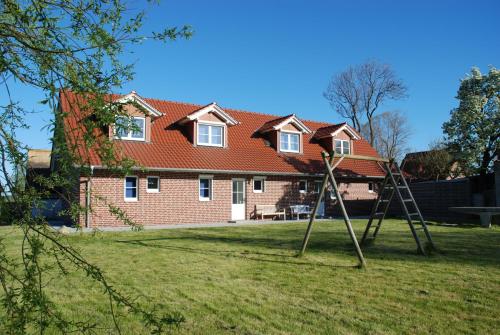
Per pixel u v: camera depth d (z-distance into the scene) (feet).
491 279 24.56
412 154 140.15
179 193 66.80
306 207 80.84
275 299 20.42
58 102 8.07
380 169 92.48
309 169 81.41
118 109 8.66
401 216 79.87
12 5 7.62
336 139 91.35
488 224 58.49
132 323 16.92
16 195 7.50
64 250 8.30
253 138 83.71
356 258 31.60
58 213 9.39
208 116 74.33
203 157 70.74
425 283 23.63
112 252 34.50
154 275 25.61
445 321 17.28
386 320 17.35
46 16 7.99
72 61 8.44
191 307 19.13
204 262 29.96
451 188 75.77
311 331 16.17
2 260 7.93
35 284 7.73
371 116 147.64
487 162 85.20
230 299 20.39
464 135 86.33
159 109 77.15
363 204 89.51
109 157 8.44
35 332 15.21
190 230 54.54
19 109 8.06
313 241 42.27
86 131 8.07
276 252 34.55
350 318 17.63
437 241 41.88
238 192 74.33
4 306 7.59
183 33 9.61
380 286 22.91
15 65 7.95
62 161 7.89
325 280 24.35
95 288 22.11
